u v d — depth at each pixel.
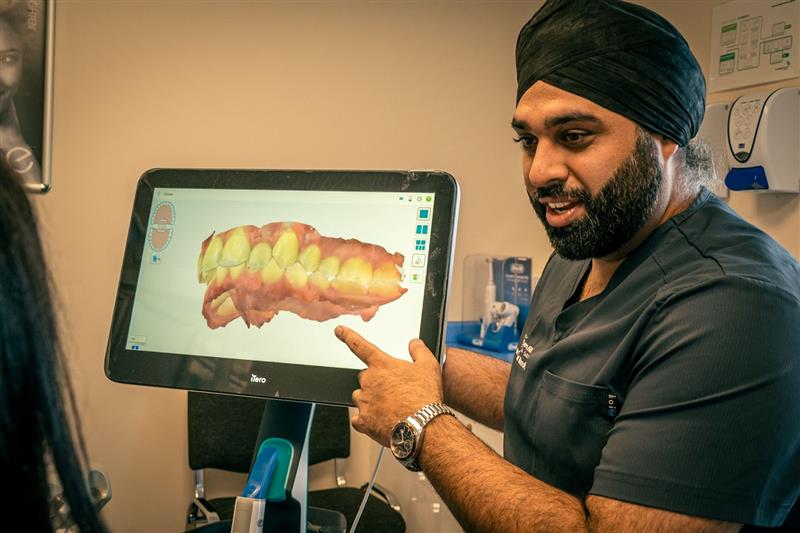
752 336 0.80
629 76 0.88
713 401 0.80
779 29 1.82
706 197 1.01
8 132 1.36
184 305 1.02
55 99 2.21
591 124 0.89
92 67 2.23
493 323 2.32
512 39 2.46
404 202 0.97
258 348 0.97
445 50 2.43
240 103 2.33
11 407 0.44
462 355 1.35
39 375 0.45
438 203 0.95
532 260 2.47
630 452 0.82
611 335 0.97
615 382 0.94
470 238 2.50
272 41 2.34
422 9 2.41
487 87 2.46
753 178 1.80
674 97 0.90
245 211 1.03
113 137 2.26
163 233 1.05
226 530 1.08
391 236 0.96
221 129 2.33
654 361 0.86
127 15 2.24
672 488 0.79
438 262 0.93
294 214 1.01
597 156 0.90
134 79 2.26
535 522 0.83
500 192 2.51
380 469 2.39
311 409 0.99
